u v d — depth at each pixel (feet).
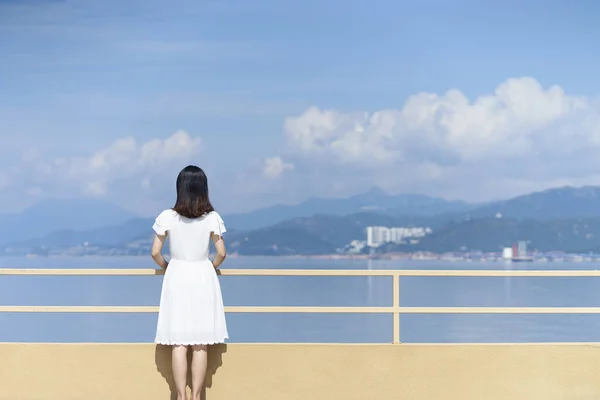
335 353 19.38
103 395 19.21
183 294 18.25
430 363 19.42
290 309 19.45
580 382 19.42
